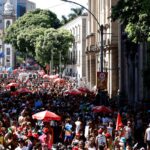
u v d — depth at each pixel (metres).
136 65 55.50
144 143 29.42
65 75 115.75
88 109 38.81
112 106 46.16
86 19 105.56
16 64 193.12
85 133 28.41
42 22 129.38
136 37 30.94
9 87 67.88
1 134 24.12
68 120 30.30
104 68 66.31
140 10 30.28
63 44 109.75
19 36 123.00
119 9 32.03
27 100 45.94
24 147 22.19
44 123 29.64
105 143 25.61
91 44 82.94
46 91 63.16
